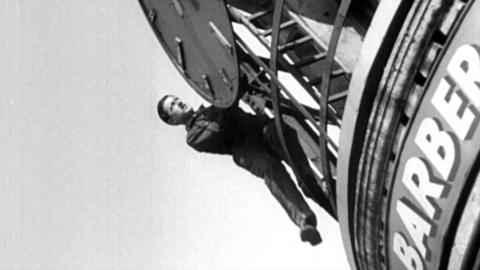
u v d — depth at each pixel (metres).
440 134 25.00
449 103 24.80
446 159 24.95
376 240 27.91
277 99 28.86
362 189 27.14
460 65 24.62
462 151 24.66
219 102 30.45
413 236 26.16
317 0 27.97
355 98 26.16
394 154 26.33
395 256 27.08
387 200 26.61
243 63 29.78
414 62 25.31
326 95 27.12
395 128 25.97
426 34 25.11
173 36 31.91
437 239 25.55
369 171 26.70
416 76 25.48
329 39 27.58
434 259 25.83
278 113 29.09
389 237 27.00
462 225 25.03
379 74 25.83
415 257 26.39
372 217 27.41
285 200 29.88
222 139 30.78
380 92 25.84
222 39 29.06
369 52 25.69
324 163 28.66
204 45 30.48
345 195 27.72
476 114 24.41
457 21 24.73
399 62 25.44
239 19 28.73
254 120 30.86
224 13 28.56
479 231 24.80
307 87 28.08
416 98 25.52
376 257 28.41
